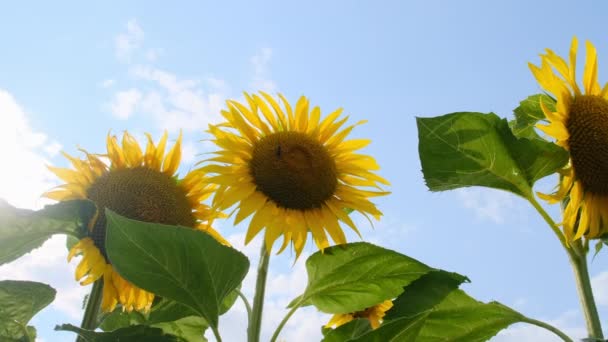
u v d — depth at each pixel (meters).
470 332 0.79
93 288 0.85
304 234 0.90
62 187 0.88
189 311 0.88
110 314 0.92
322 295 0.88
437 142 0.81
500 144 0.80
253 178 0.91
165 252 0.74
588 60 0.87
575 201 0.81
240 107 0.93
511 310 0.80
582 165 0.82
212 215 0.92
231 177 0.89
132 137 0.94
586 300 0.79
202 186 0.96
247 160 0.92
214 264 0.76
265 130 0.94
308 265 0.88
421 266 0.85
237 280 0.77
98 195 0.89
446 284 0.82
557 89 0.82
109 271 0.85
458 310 0.80
